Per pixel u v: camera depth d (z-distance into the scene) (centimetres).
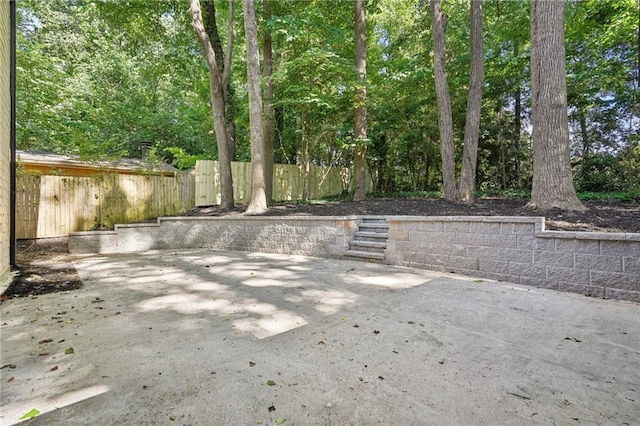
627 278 342
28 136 1249
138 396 183
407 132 1381
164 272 539
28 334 279
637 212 505
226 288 430
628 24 882
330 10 1102
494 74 1207
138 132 1669
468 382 193
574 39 1083
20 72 1161
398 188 1575
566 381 193
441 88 891
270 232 752
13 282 461
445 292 388
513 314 309
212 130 1645
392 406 171
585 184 1100
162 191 1012
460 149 1395
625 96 1049
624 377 196
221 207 983
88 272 541
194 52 1290
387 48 1413
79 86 1473
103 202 912
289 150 1473
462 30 1183
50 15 1558
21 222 800
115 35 1581
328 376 202
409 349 239
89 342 261
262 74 1129
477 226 466
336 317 312
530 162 1355
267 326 291
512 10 1112
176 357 232
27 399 183
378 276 482
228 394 184
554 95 543
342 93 1061
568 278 383
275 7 1067
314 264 591
